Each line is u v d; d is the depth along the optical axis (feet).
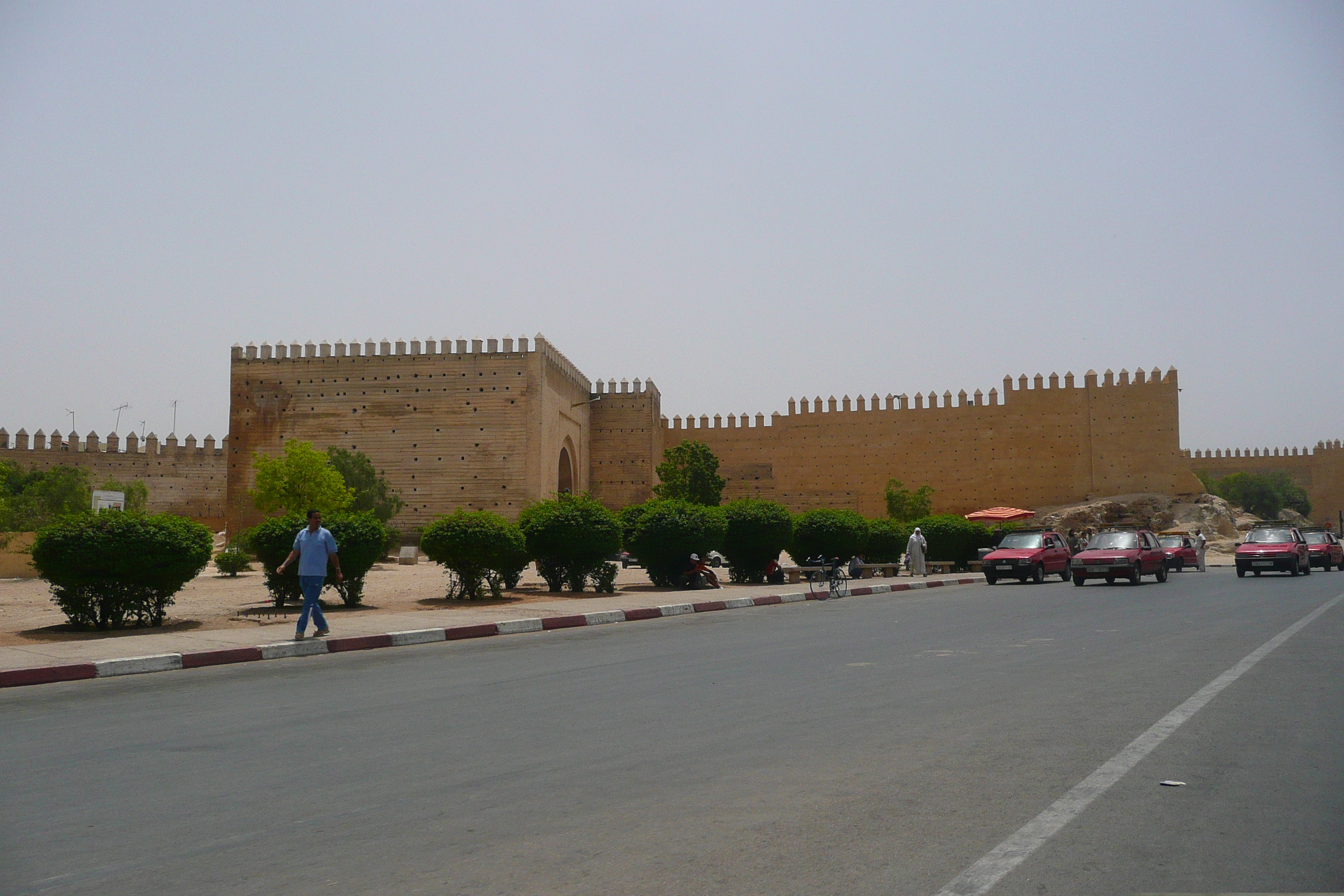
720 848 14.49
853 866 13.65
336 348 154.61
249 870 13.91
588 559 70.79
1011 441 181.98
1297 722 23.11
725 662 35.70
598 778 18.60
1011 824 15.43
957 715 24.31
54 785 18.78
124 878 13.67
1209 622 49.06
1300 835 14.80
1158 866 13.56
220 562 93.25
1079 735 21.77
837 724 23.40
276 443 153.79
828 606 66.54
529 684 30.94
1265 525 118.42
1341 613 53.26
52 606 61.98
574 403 175.22
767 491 190.70
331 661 38.55
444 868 13.83
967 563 119.34
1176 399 176.55
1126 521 169.89
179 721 25.35
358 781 18.71
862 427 188.34
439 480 150.20
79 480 147.43
